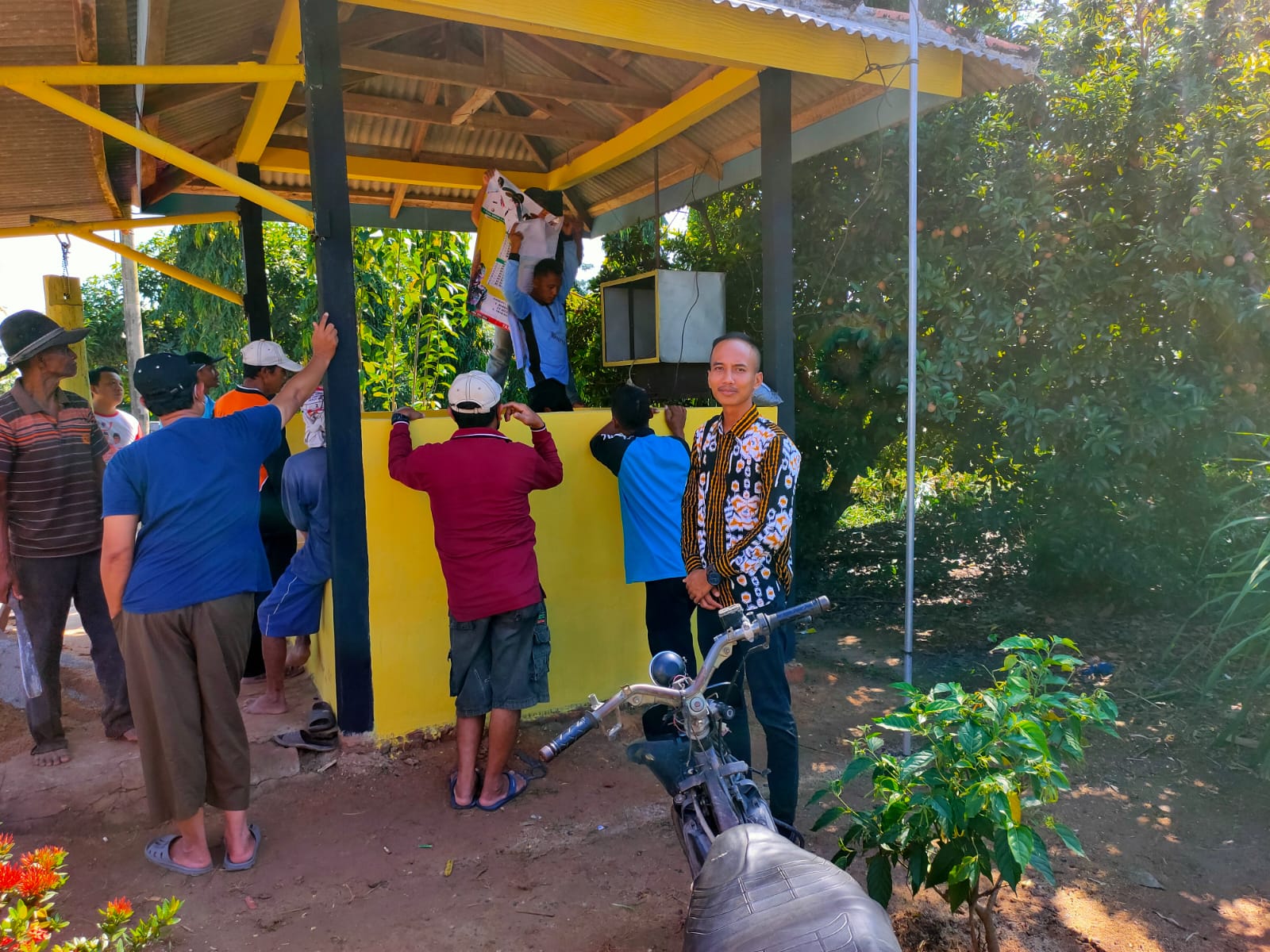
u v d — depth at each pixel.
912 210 3.90
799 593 7.27
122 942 1.93
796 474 3.19
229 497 3.17
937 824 2.56
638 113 6.16
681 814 2.50
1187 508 6.12
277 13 4.66
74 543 3.93
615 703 2.30
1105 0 6.24
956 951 2.80
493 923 2.99
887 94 5.26
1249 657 5.25
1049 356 6.28
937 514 7.82
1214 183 5.51
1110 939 2.86
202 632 3.11
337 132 3.89
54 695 3.95
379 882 3.24
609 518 4.73
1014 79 5.39
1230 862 3.29
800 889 1.80
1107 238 5.96
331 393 3.97
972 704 2.63
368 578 4.13
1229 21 5.80
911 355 3.87
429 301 10.48
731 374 3.20
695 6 4.48
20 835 3.51
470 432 3.77
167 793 3.18
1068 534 6.28
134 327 11.84
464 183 7.25
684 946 1.88
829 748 4.37
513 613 3.74
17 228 6.06
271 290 12.49
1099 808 3.73
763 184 5.18
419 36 5.84
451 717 4.39
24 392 3.89
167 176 6.30
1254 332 5.56
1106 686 5.06
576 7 4.16
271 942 2.89
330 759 4.14
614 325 6.88
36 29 3.45
